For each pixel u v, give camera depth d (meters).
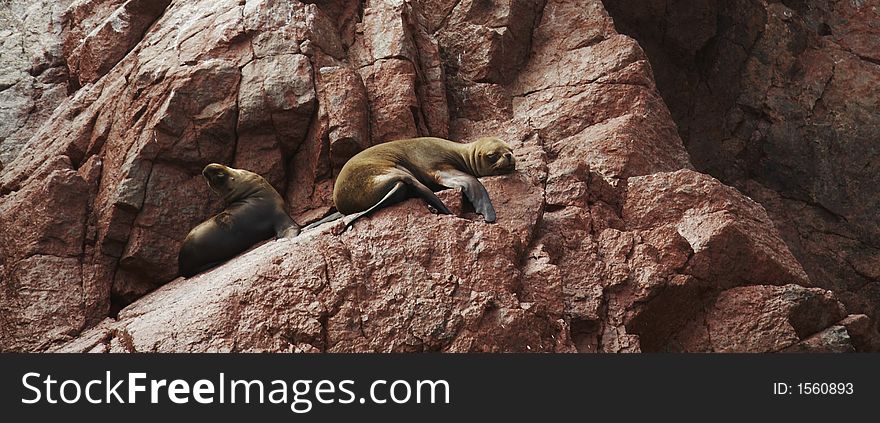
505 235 19.66
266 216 23.05
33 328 21.97
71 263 23.08
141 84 25.23
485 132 26.80
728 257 22.36
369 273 18.91
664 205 23.50
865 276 35.81
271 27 25.70
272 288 18.67
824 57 37.41
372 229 19.69
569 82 28.03
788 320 21.81
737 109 37.09
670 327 21.89
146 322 19.11
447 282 18.59
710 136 37.12
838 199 36.28
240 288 18.78
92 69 28.52
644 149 25.88
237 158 24.67
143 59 26.11
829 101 36.91
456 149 22.67
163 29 27.03
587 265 21.38
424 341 17.97
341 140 24.23
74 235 23.34
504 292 18.78
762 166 36.91
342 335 18.11
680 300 21.73
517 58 28.92
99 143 25.31
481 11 29.11
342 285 18.61
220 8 26.58
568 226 21.98
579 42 29.00
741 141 36.97
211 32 25.84
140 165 23.94
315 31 25.92
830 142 36.62
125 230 23.55
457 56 28.50
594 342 20.45
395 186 20.39
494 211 20.77
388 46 26.45
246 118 24.53
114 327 20.12
